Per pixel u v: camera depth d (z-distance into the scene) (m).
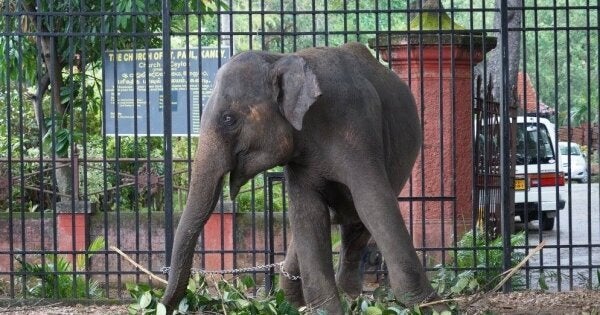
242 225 13.28
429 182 13.03
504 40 11.16
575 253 17.91
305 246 7.93
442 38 12.60
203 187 7.38
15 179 14.89
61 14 11.34
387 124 8.27
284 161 7.54
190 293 8.51
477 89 13.10
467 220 13.04
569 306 10.54
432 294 7.73
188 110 11.27
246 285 9.93
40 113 11.65
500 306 10.48
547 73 45.94
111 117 14.01
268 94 7.40
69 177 16.27
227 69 7.50
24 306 11.21
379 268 11.94
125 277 13.31
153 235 13.59
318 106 7.60
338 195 8.08
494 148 13.80
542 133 20.67
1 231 13.87
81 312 10.77
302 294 8.95
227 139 7.38
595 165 44.56
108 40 15.56
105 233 11.55
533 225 23.22
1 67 15.92
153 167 18.53
